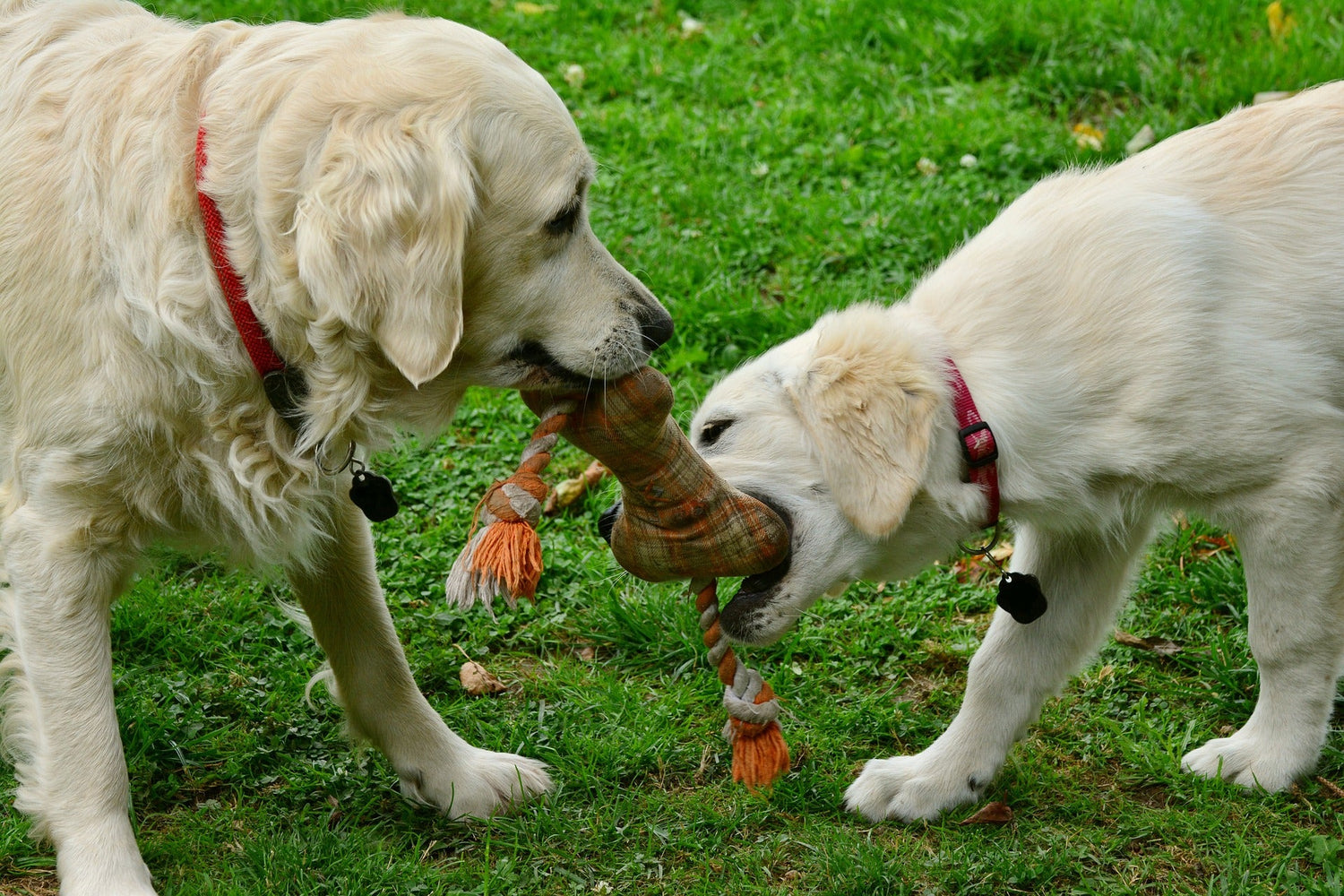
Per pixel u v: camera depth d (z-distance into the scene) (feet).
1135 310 10.34
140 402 9.03
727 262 18.54
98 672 9.51
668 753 11.66
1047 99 21.88
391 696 11.07
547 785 11.30
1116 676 12.72
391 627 11.14
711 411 10.89
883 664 13.15
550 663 13.16
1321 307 10.46
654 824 10.82
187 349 8.94
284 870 10.12
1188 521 14.10
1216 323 10.34
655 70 23.73
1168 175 11.05
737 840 10.71
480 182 8.91
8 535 9.45
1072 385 10.41
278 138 8.67
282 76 8.92
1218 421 10.25
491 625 13.66
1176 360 10.18
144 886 9.43
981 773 11.07
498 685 12.86
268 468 9.50
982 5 23.90
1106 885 9.95
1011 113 21.44
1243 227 10.70
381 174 8.41
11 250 9.30
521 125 9.01
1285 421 10.23
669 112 22.29
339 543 10.64
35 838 9.82
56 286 9.12
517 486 9.01
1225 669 12.44
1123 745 11.59
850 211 19.36
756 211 19.57
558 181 9.18
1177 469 10.40
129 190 8.98
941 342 10.61
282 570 11.03
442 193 8.48
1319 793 10.94
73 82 9.60
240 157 8.82
